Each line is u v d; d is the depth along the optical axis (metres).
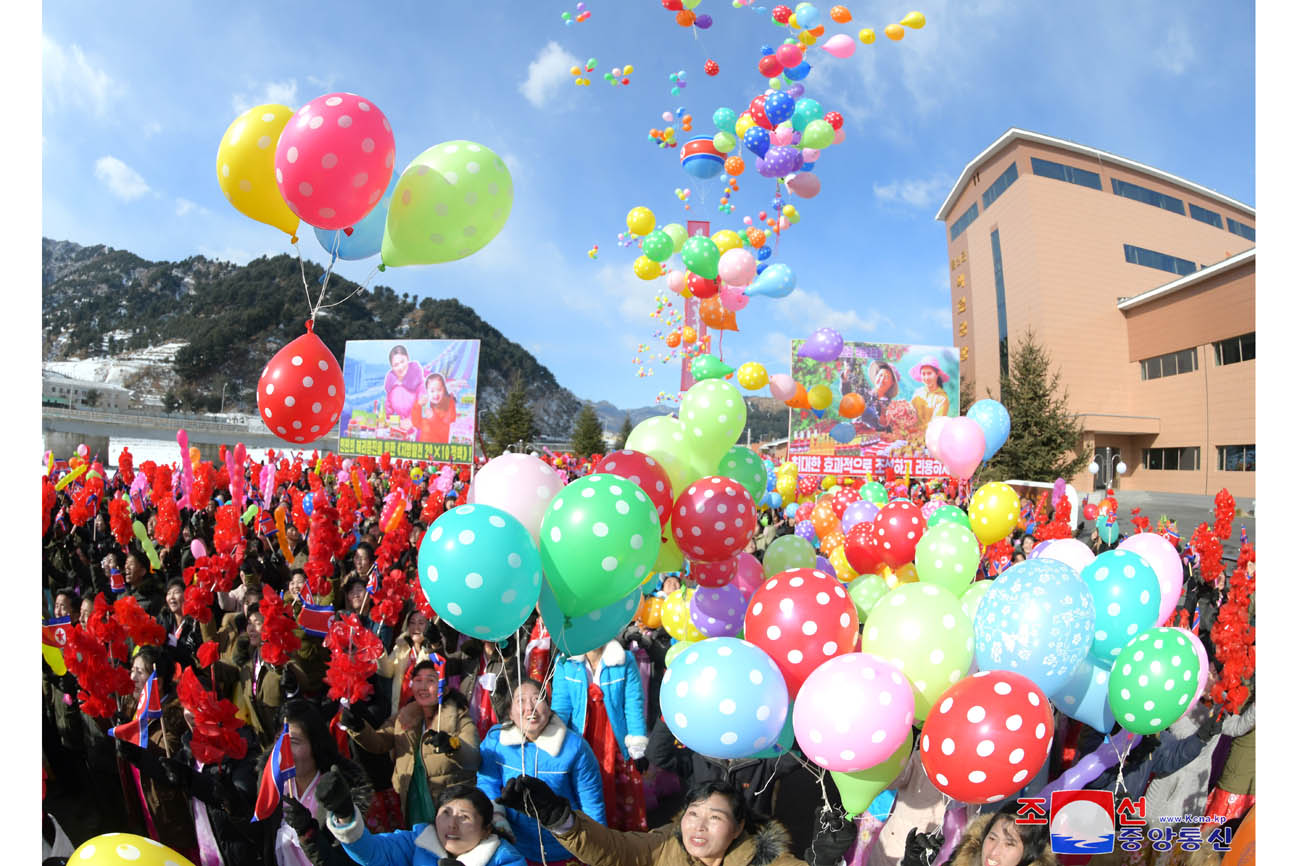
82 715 3.28
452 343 17.34
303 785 2.77
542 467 2.74
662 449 3.30
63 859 2.43
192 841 2.91
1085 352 35.69
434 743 3.08
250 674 4.09
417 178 2.58
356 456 18.17
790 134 5.12
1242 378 29.12
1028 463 26.89
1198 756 3.36
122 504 6.91
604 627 2.78
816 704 2.29
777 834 2.38
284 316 101.44
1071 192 37.31
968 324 44.06
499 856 2.41
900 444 19.72
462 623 2.27
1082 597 2.56
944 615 2.59
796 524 6.53
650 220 5.20
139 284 122.62
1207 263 39.31
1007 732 2.16
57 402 51.22
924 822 2.98
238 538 5.74
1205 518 22.56
